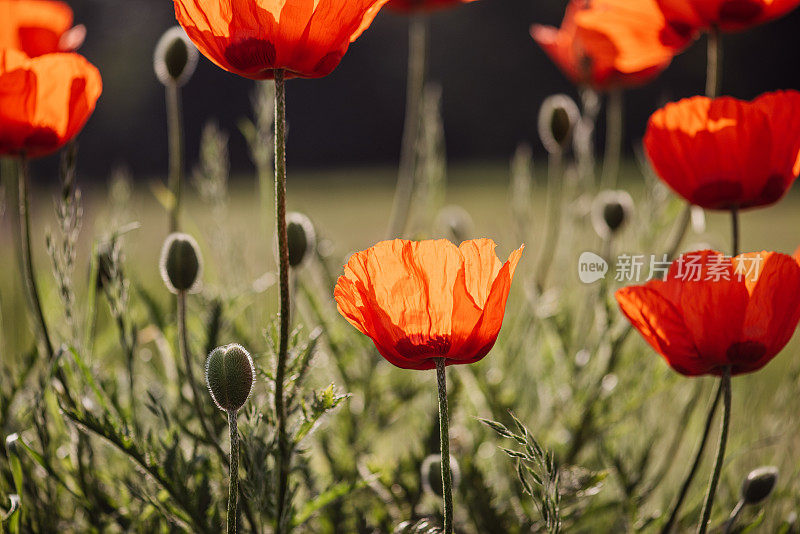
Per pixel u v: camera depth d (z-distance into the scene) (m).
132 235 1.85
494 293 1.58
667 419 1.87
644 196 1.83
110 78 10.74
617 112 1.93
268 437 1.67
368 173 10.11
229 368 1.58
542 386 1.85
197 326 1.78
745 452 1.81
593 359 1.80
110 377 1.75
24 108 1.67
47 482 1.71
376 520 1.75
